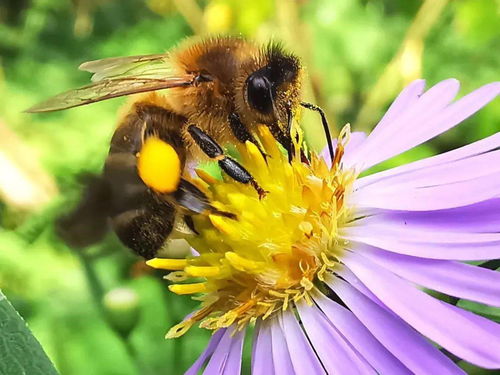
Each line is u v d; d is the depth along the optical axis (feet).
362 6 0.27
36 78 0.31
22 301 0.19
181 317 0.17
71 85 0.31
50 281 0.20
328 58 0.26
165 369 0.17
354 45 0.26
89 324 0.18
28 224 0.22
